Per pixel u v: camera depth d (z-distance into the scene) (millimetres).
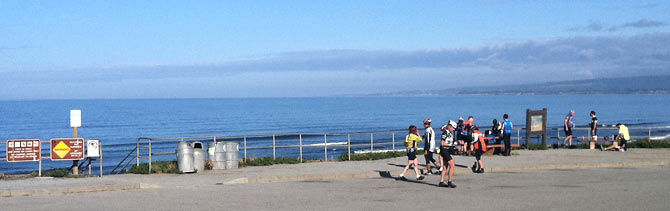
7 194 13312
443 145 15016
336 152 50562
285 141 66062
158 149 56094
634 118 114625
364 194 13656
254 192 14000
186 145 17875
